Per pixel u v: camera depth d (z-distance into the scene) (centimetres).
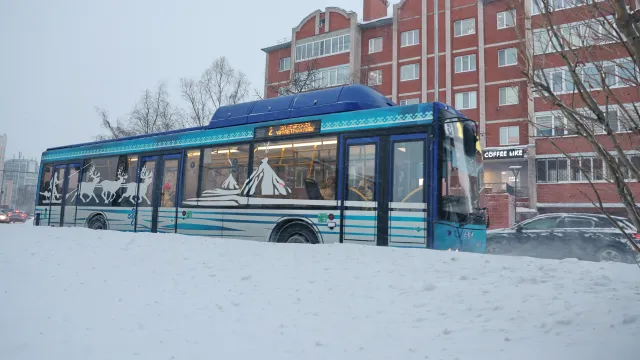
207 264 711
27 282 625
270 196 1051
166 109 3688
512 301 483
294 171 1029
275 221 1031
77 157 1576
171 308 518
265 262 710
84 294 572
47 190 1659
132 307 522
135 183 1357
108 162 1463
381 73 3834
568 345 366
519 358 351
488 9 3394
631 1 304
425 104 898
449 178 877
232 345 409
